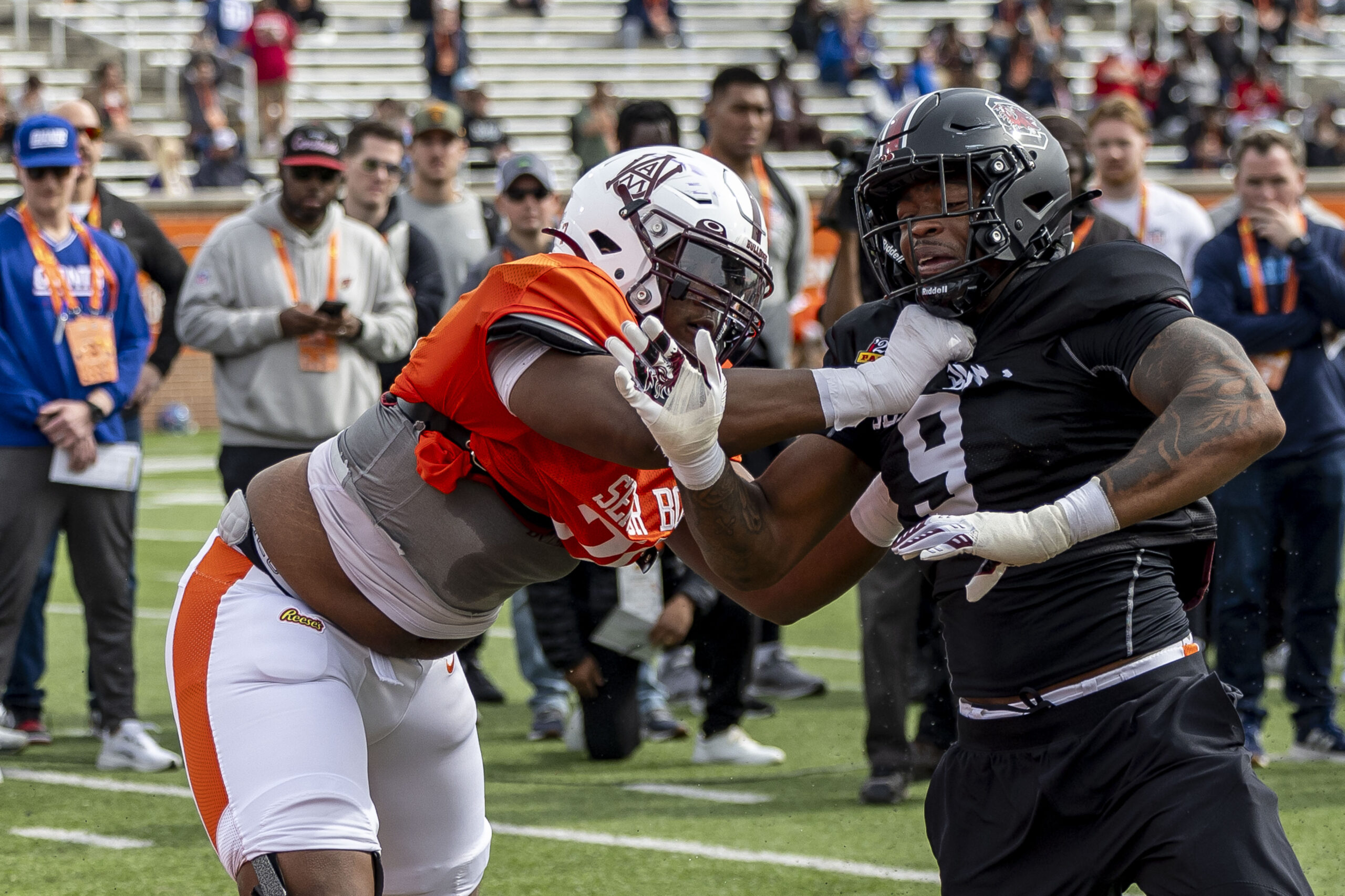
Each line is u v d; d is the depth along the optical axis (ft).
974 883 28.25
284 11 257.14
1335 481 60.23
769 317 67.05
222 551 30.04
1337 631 61.72
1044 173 27.81
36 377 59.72
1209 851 25.12
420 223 84.12
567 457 27.48
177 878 46.80
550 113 250.37
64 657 84.89
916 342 27.27
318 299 66.69
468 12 277.23
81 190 68.44
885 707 55.11
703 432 25.08
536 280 26.76
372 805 28.55
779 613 32.50
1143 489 24.56
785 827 52.65
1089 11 290.56
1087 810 26.96
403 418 28.81
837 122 252.62
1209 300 61.67
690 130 247.91
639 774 60.64
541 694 68.33
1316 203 193.57
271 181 208.95
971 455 27.94
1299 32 287.07
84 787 57.98
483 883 46.42
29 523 59.00
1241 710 60.49
